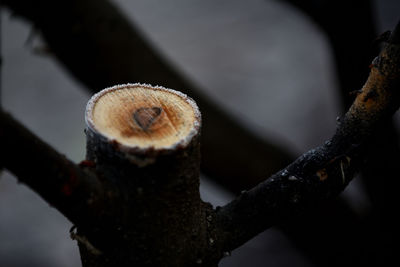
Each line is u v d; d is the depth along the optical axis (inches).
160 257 13.4
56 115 70.9
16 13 23.5
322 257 30.9
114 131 12.9
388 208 28.5
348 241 29.9
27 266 53.6
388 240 29.7
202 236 13.7
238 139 28.4
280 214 14.0
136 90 13.6
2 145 11.9
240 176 28.4
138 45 25.2
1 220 59.2
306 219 29.5
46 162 12.2
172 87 26.4
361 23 25.2
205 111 27.8
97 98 13.4
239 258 53.8
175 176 13.0
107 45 24.0
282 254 53.4
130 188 12.9
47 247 56.1
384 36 13.8
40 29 23.8
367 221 31.0
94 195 12.7
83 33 23.5
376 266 30.1
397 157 26.4
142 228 13.2
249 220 14.0
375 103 13.6
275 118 69.4
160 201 13.1
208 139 27.7
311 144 65.6
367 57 26.0
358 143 13.9
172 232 13.4
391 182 27.1
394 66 13.3
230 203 14.2
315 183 13.9
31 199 62.4
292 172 14.0
